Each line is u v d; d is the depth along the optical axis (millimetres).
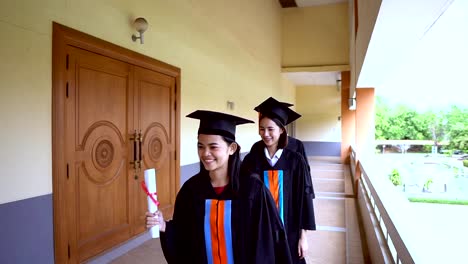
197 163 5719
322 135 17078
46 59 2852
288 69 13492
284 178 2377
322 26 13195
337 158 16281
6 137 2535
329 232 4875
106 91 3580
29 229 2717
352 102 10234
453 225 4051
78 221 3230
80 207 3254
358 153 7723
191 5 5531
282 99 13953
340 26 13031
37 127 2777
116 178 3750
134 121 4035
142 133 4188
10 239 2574
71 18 3098
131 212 3998
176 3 5004
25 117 2676
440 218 4414
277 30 12789
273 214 1506
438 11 2336
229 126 1475
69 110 3094
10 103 2561
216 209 1439
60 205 2975
